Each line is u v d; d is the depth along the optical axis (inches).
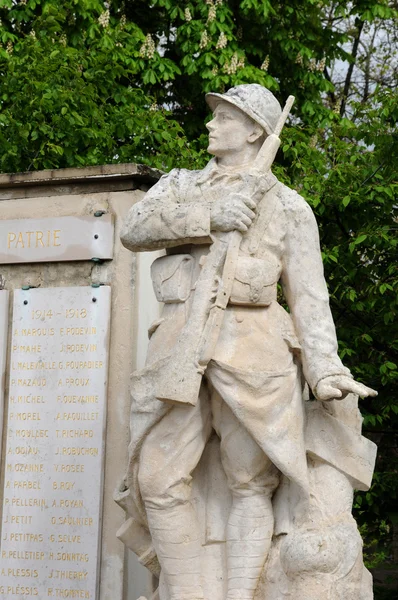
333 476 248.7
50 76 422.3
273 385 241.6
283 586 243.0
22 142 416.5
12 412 307.6
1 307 312.3
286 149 414.6
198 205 247.1
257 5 502.9
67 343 305.3
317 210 402.3
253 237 249.4
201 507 251.9
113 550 293.7
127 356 300.0
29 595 299.3
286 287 254.2
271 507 249.8
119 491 258.4
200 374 239.9
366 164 412.2
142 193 308.2
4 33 470.9
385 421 413.4
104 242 305.3
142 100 458.9
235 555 246.2
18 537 302.2
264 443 239.9
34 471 303.4
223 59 494.3
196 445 245.4
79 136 419.5
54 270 310.3
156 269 253.9
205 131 522.9
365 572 250.4
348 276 394.6
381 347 404.2
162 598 251.1
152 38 524.7
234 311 245.8
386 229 395.2
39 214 312.8
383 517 406.9
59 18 454.3
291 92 531.5
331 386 242.7
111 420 299.1
